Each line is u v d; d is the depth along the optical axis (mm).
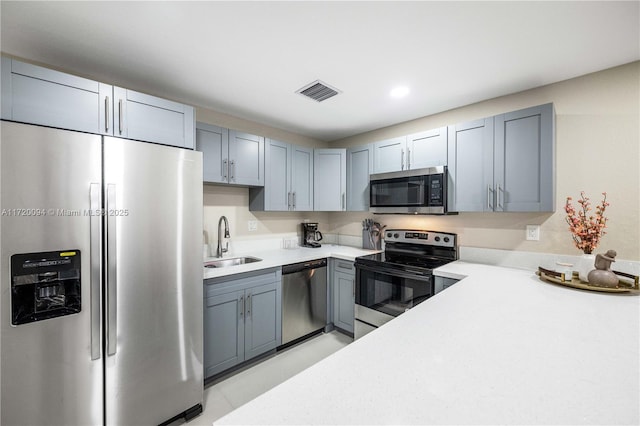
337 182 3018
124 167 1411
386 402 589
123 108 1516
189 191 1669
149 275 1501
